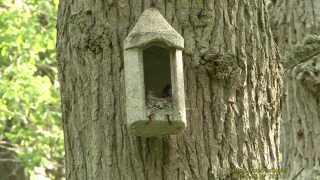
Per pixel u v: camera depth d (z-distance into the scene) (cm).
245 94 827
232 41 821
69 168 827
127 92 744
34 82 1758
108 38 812
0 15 1750
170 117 739
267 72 847
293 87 715
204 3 819
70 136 830
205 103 807
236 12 832
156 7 809
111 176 796
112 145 801
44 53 1964
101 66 812
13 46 1761
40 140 1822
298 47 712
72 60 830
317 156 696
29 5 1823
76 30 826
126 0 813
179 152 793
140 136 787
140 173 788
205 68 809
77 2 828
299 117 709
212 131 805
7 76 1778
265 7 855
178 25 809
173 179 787
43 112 1812
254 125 829
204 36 812
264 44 847
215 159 802
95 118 810
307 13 726
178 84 746
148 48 756
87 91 818
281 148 728
